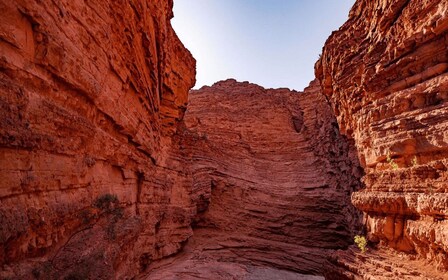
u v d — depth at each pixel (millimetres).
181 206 19547
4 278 3805
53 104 5211
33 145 4547
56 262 5184
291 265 21109
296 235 24266
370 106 12969
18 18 4445
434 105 10000
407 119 10570
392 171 10734
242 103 38938
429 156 9617
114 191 9102
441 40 10273
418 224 9070
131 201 11094
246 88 42281
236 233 24297
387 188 10836
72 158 6043
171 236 17562
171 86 18625
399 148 10531
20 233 4148
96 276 5785
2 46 4184
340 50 17000
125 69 9602
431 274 8078
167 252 16547
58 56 5379
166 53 17000
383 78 12508
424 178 9336
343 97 16250
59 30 5457
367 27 15258
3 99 3930
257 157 33094
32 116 4594
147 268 14000
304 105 39312
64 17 5688
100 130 7617
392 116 11469
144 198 12805
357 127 14500
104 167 8328
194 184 23297
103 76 7766
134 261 11031
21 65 4516
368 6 15109
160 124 17297
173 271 15523
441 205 8070
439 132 9195
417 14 10984
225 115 36031
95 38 7172
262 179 30109
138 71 11180
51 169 5191
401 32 11859
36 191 4770
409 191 9758
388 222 10555
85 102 6852
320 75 21250
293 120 39031
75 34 6164
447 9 9672
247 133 35000
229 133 34031
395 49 11836
